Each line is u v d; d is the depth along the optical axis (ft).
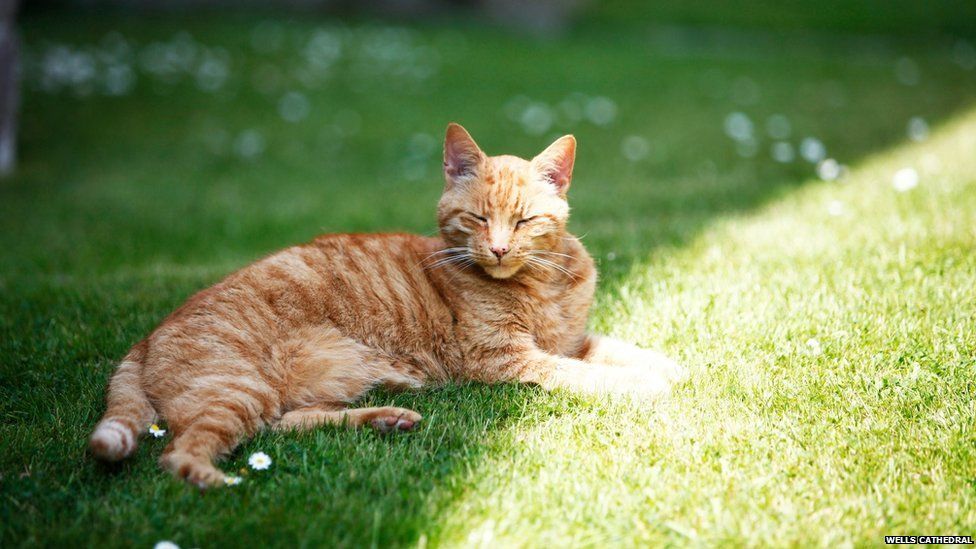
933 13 57.41
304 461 9.21
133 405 9.86
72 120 34.50
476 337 11.82
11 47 28.58
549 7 59.00
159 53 43.01
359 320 11.48
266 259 11.73
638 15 60.08
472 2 57.93
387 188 26.96
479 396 11.04
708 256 15.42
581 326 12.62
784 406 10.16
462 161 12.62
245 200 26.17
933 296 12.46
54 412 10.80
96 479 9.09
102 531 7.97
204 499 8.49
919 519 7.97
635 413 10.14
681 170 25.99
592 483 8.67
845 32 54.65
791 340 11.72
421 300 11.85
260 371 10.41
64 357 12.59
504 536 7.87
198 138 32.81
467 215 12.05
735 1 63.10
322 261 11.65
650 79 40.78
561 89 38.81
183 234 23.18
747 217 18.51
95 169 29.37
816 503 8.28
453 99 37.29
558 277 12.48
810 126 29.94
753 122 31.76
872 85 37.88
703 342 12.05
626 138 30.63
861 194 18.29
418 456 9.35
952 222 15.33
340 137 32.71
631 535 7.89
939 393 10.15
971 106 30.58
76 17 50.29
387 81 40.27
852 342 11.46
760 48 50.16
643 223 19.21
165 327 10.61
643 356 11.81
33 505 8.54
